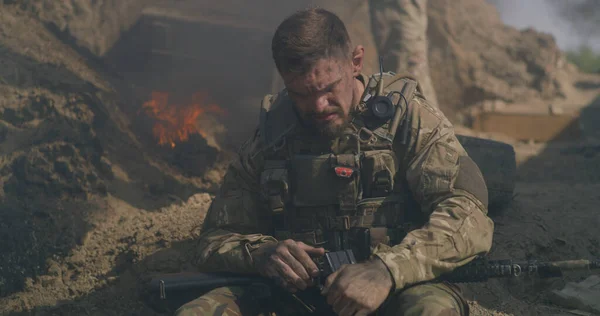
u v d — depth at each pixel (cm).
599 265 252
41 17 609
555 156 721
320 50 242
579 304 334
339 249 270
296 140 272
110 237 409
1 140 462
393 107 268
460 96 916
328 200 268
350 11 724
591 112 963
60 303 357
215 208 286
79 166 459
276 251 249
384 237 268
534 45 1005
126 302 357
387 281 228
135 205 454
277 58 247
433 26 953
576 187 525
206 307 245
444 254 241
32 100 492
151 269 368
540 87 966
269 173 271
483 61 954
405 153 268
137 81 640
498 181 396
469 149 401
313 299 263
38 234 403
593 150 716
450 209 251
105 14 642
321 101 248
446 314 226
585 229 405
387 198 270
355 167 265
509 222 408
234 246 267
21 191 432
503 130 849
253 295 261
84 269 382
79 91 519
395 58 715
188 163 523
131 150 511
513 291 356
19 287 372
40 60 548
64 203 433
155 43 662
